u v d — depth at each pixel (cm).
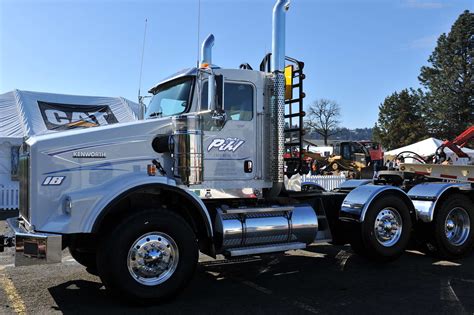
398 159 1045
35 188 505
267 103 644
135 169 556
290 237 640
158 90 675
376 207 705
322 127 7375
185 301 533
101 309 504
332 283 613
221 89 565
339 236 746
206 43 743
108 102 1877
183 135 567
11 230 534
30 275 654
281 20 639
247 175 625
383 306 512
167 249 525
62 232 489
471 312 492
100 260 503
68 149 523
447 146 998
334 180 1884
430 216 750
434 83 5375
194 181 567
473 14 5256
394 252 714
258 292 571
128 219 504
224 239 587
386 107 5922
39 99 1816
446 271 682
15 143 1537
